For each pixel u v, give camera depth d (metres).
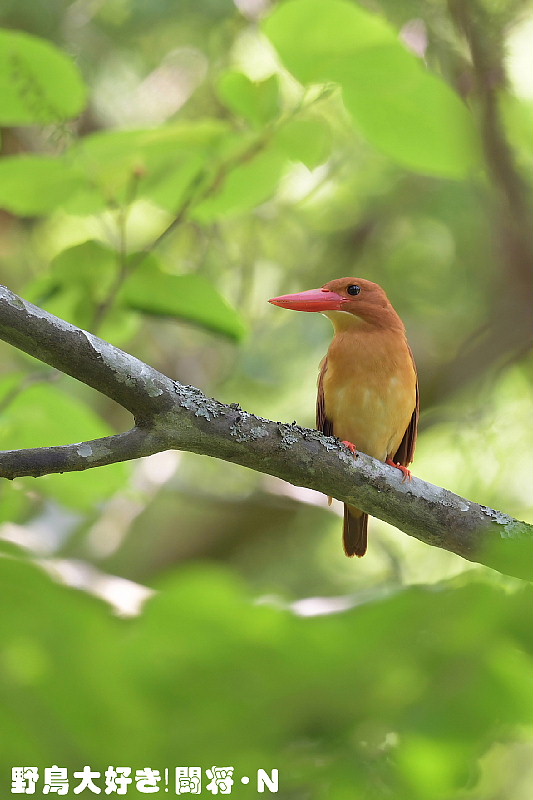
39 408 7.38
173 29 11.67
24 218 12.62
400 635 2.33
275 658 2.40
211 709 2.44
